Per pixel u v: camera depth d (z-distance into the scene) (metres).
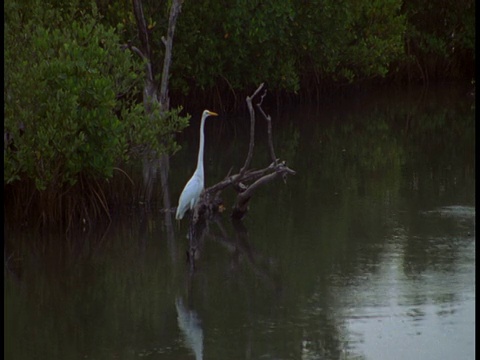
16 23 16.36
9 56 15.79
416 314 11.71
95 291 12.83
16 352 10.74
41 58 15.59
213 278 13.28
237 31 26.16
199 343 10.95
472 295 12.32
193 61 26.80
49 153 14.71
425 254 14.06
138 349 10.79
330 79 32.97
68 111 14.86
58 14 19.05
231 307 12.12
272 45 28.14
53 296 12.65
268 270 13.52
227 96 28.95
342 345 10.75
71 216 15.48
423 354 10.50
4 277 13.45
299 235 15.21
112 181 16.50
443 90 35.69
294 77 29.20
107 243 14.89
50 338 11.16
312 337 11.05
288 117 28.77
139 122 16.33
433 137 24.80
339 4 29.36
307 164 20.94
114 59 16.39
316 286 12.80
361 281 12.94
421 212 16.47
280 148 22.95
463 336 11.00
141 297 12.59
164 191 17.92
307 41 29.14
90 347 10.88
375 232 15.25
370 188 18.44
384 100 33.06
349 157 21.84
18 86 14.82
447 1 37.59
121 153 15.62
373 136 25.00
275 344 10.84
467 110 30.16
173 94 27.77
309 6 28.53
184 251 14.53
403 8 37.19
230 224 15.95
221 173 19.62
